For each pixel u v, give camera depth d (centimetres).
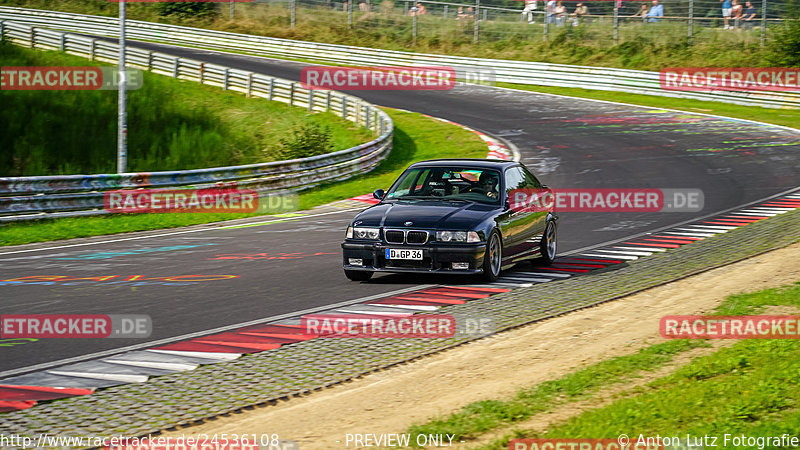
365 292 2172
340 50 10581
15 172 6088
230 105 8100
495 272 2317
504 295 2114
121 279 2409
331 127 7288
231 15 12538
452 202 2411
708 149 5941
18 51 9175
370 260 2278
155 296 2144
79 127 6981
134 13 12794
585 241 3144
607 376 1391
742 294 2041
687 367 1399
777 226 3244
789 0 9269
